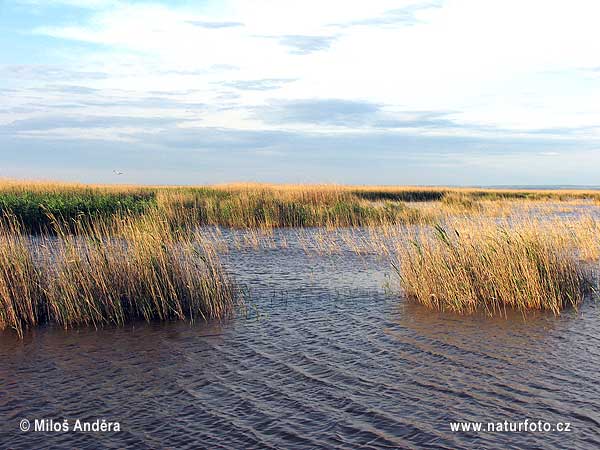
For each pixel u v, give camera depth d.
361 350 7.57
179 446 5.05
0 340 8.06
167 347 7.75
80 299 8.99
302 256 15.59
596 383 6.32
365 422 5.46
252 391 6.23
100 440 5.18
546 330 8.43
